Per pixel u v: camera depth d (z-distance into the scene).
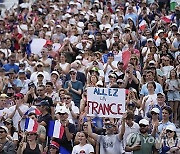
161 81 54.62
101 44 67.56
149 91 48.34
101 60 61.25
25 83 57.34
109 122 41.25
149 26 76.62
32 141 41.41
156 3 82.94
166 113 42.72
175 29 67.50
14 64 64.38
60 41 72.00
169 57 59.19
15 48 73.81
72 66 59.06
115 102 42.62
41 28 75.06
